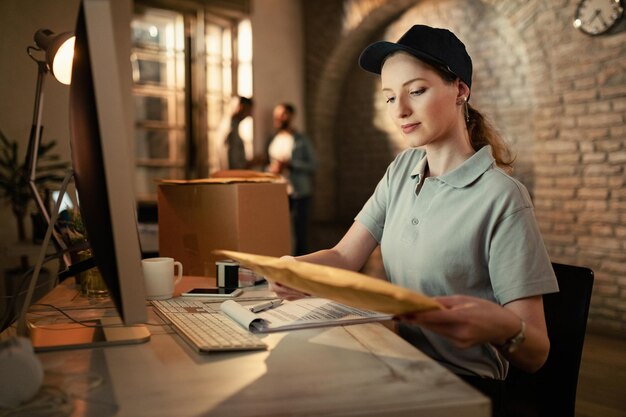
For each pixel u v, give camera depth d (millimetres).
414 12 5289
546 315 1125
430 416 631
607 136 3561
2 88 2443
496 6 4180
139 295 732
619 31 3463
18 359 640
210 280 1476
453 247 1025
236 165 4871
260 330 957
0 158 2543
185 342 914
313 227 5996
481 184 1030
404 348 862
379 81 5750
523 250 954
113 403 655
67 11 2521
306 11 5930
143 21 4828
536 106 3951
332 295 736
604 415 2162
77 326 1010
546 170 3893
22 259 2672
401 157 1285
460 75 1025
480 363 1053
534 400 1114
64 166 2547
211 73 5199
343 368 771
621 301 3504
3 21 2408
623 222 3502
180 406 644
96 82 688
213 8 5137
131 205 722
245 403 649
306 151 5148
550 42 3838
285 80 5785
